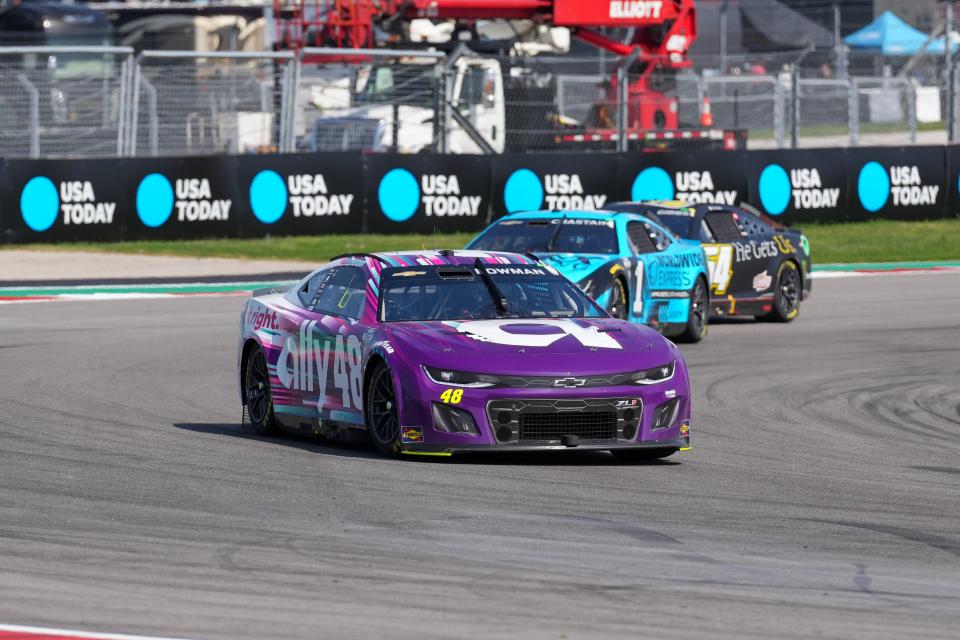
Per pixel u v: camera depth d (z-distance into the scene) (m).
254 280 87.62
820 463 36.31
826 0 176.62
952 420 44.06
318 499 30.59
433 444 34.16
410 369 34.47
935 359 57.88
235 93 110.56
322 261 95.44
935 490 32.72
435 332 35.50
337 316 38.34
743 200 111.50
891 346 61.97
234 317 71.19
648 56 120.50
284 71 110.56
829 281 90.88
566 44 129.38
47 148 105.94
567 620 21.27
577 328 36.19
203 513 29.12
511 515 29.03
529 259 40.03
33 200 98.75
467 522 28.31
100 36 136.12
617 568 24.62
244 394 41.72
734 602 22.42
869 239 109.88
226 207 102.50
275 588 23.09
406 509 29.55
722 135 123.38
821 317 73.50
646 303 60.62
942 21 186.38
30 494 31.16
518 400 33.75
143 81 107.69
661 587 23.34
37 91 105.75
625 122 118.06
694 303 63.66
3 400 46.38
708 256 67.81
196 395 48.09
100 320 69.88
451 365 34.12
